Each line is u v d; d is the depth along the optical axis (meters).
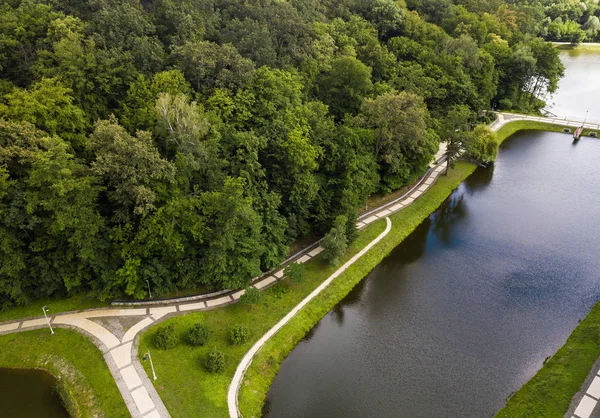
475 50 111.06
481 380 49.00
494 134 97.38
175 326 51.41
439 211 84.19
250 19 80.69
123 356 47.47
